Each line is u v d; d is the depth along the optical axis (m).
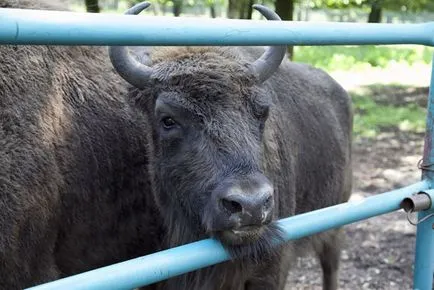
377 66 19.33
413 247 5.93
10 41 1.54
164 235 3.41
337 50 22.12
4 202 2.81
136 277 1.87
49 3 3.30
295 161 4.00
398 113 12.42
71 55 3.32
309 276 5.57
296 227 2.36
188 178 2.73
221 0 16.27
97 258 3.39
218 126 2.64
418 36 2.55
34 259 3.01
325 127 4.59
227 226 2.52
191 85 2.70
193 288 3.10
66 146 3.13
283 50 2.92
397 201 2.63
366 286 5.22
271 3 12.28
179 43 1.82
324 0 16.14
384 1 15.55
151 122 2.98
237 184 2.49
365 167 8.74
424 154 2.77
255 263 2.92
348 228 6.41
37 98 3.00
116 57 2.88
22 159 2.88
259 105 2.77
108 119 3.34
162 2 15.48
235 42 1.94
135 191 3.43
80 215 3.23
